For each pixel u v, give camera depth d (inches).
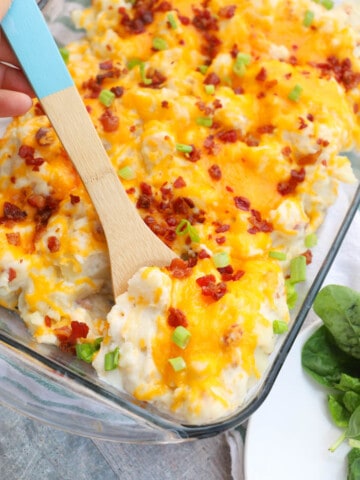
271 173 23.4
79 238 22.3
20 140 23.7
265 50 25.5
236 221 22.7
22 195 23.5
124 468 26.1
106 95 24.5
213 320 20.7
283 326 21.6
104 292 23.1
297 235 23.2
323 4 26.7
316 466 25.3
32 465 26.1
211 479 26.0
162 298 20.9
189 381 20.5
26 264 22.3
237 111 24.0
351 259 28.0
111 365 20.9
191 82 25.2
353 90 25.3
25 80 23.9
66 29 27.4
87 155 21.9
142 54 26.1
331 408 25.6
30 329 22.5
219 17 26.3
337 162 23.9
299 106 24.1
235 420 20.4
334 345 26.2
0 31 21.9
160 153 23.4
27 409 23.2
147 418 19.8
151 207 23.1
